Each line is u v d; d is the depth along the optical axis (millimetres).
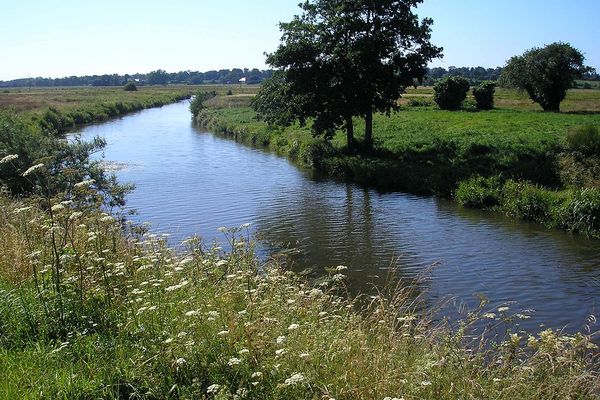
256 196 27406
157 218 22594
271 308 6812
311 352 5559
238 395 4875
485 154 30859
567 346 7582
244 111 70688
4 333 6125
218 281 7723
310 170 35469
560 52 62906
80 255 7398
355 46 34500
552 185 24516
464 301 13578
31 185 17812
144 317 6266
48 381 5125
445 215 23000
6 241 8516
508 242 18859
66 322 6352
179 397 5000
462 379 5492
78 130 59531
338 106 35031
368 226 21438
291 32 36125
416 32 35312
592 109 63500
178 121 73875
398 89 36031
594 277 15250
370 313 9172
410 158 33281
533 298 13789
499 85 70500
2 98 85875
